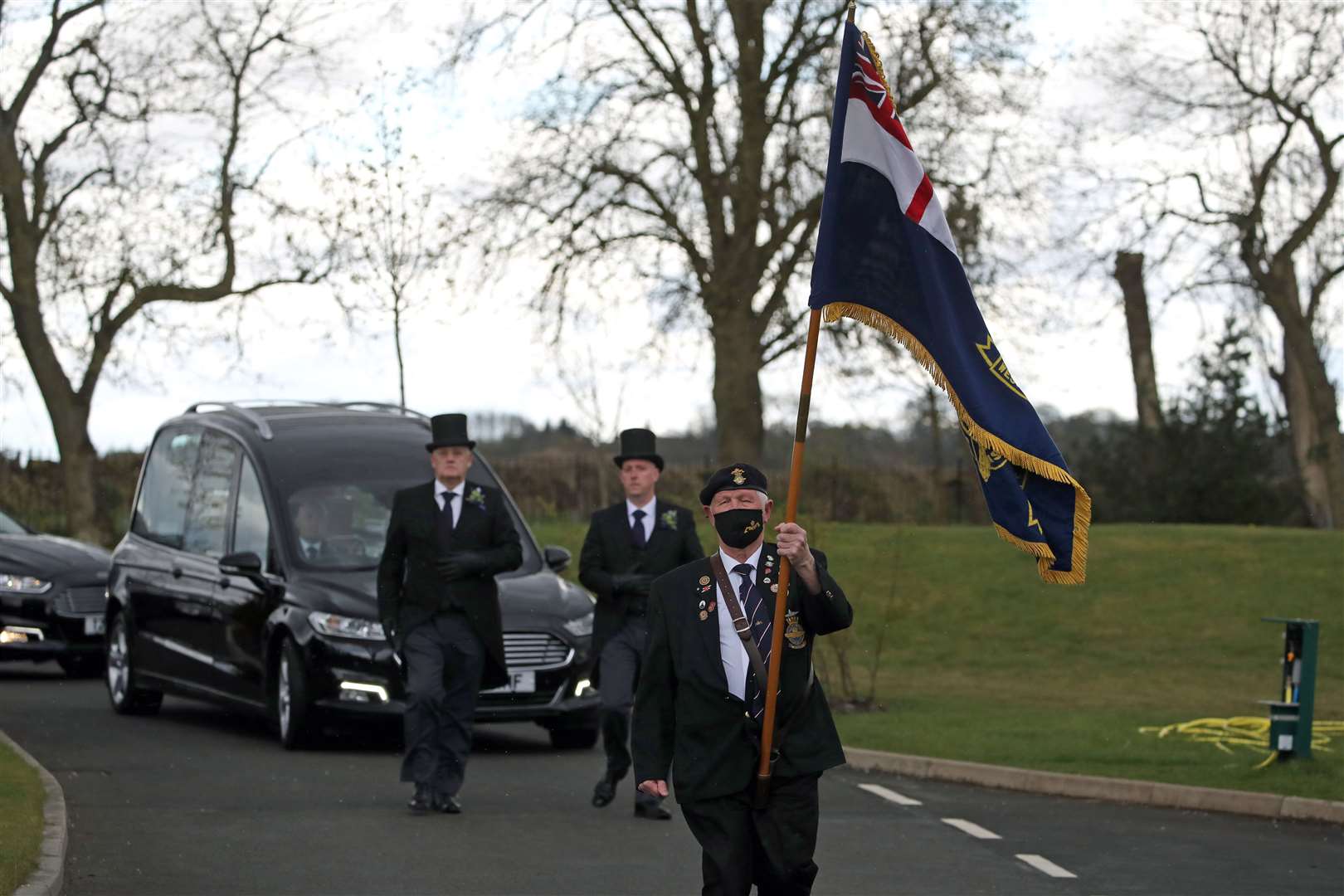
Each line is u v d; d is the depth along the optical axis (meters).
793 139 27.48
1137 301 35.59
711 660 5.70
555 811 10.05
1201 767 12.12
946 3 26.22
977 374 6.36
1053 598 23.70
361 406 14.96
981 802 11.25
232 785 10.70
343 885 7.76
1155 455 36.47
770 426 40.22
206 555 13.89
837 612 5.69
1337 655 21.20
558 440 45.47
